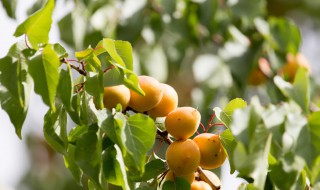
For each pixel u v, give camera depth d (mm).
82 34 2139
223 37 2180
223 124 1578
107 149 1488
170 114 1540
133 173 1520
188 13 2158
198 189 1555
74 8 2143
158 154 2000
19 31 1442
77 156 1459
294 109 1430
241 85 2133
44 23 1439
